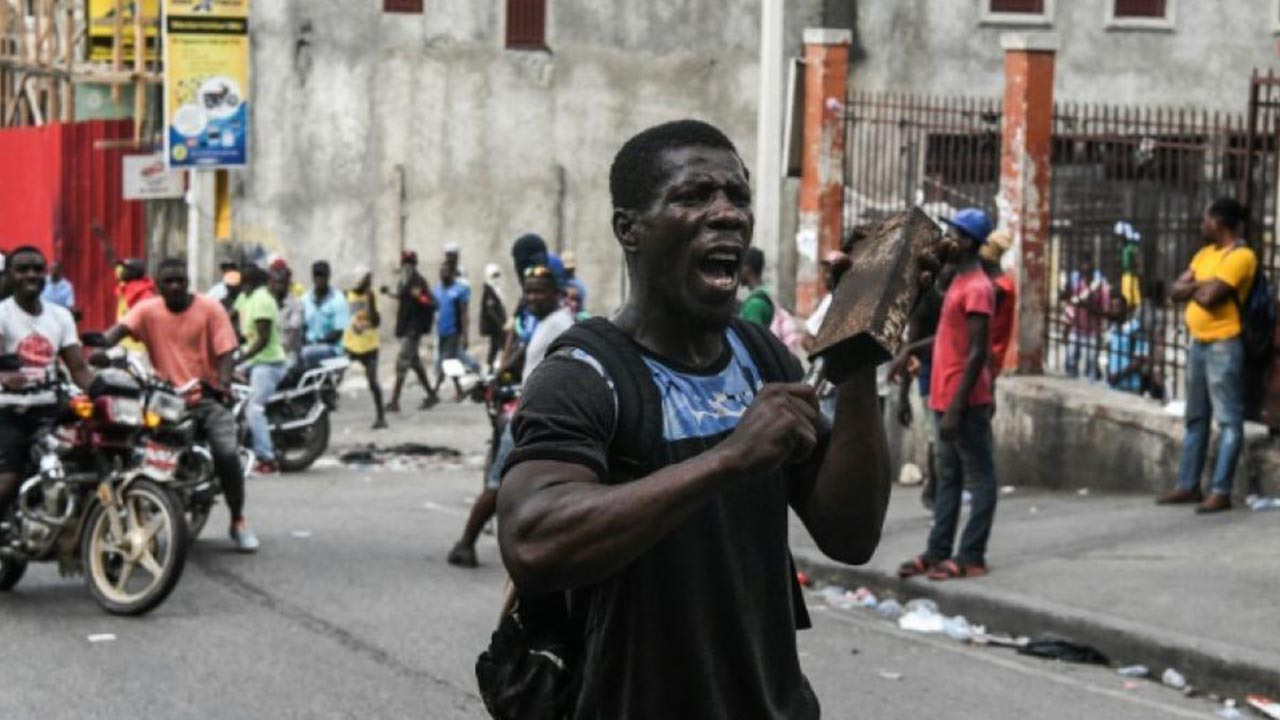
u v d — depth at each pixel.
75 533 10.14
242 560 11.62
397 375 22.31
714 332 3.39
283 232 26.44
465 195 26.62
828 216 17.53
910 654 9.01
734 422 3.34
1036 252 14.54
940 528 10.20
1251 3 25.34
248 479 16.44
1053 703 8.00
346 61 26.36
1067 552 10.67
